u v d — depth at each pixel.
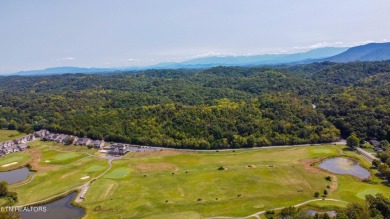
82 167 127.44
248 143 150.00
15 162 134.88
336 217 74.25
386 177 108.12
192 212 86.31
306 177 110.56
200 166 125.25
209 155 140.00
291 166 121.38
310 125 162.50
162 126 168.25
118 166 127.56
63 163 132.88
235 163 127.38
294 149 143.88
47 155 144.50
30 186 107.88
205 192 99.88
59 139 168.00
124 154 144.12
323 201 91.19
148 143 158.38
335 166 121.81
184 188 103.44
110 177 115.12
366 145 144.88
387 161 114.19
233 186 104.12
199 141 151.25
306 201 91.62
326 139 152.25
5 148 152.00
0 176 119.75
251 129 157.62
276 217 81.56
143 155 142.25
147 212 87.00
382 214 76.94
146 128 167.75
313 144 151.00
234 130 158.75
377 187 100.75
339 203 89.62
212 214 84.94
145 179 112.38
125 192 101.19
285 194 97.12
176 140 155.38
